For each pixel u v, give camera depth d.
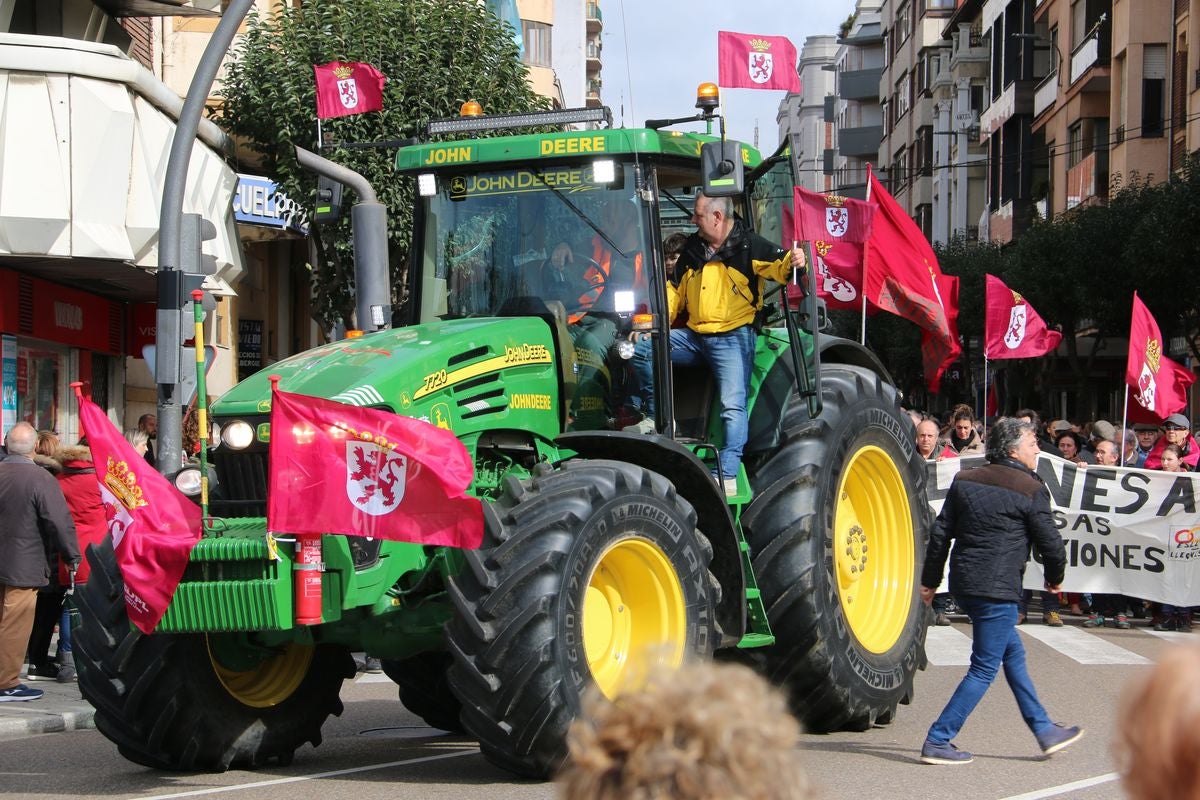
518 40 44.09
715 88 7.75
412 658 9.02
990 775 7.57
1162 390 16.30
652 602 7.32
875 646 9.08
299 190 18.42
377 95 14.52
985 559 7.81
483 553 6.81
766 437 8.55
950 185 61.72
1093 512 14.89
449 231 8.57
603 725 1.86
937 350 12.93
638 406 8.09
